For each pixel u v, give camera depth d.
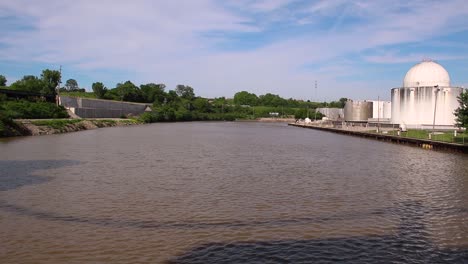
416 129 72.75
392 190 22.64
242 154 39.84
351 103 120.25
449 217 17.11
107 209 17.62
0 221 15.79
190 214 16.92
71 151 39.81
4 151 38.72
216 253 12.68
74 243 13.44
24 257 12.24
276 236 14.30
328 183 24.48
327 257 12.48
